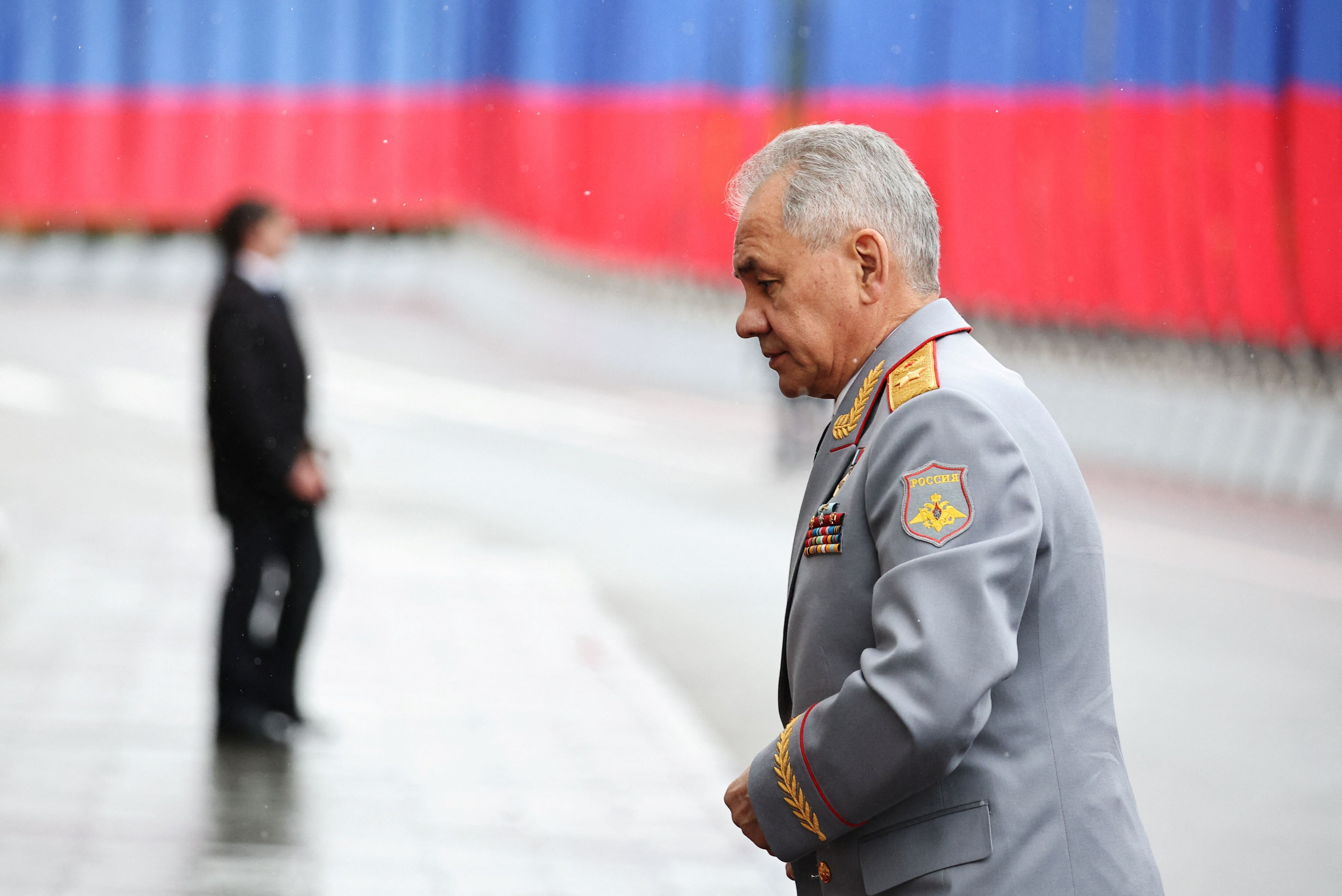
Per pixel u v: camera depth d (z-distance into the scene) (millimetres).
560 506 19938
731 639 13500
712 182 33406
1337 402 26938
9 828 7797
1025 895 3338
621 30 33875
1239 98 28891
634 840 8289
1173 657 13578
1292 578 17688
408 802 8734
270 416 9609
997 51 29906
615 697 11383
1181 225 29250
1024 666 3445
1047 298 30062
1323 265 28812
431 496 20047
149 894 7043
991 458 3326
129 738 9562
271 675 9914
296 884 7332
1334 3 28469
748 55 32656
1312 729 11391
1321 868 8578
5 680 10672
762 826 3463
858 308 3664
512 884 7516
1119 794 3500
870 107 30672
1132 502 23875
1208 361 28844
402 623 13461
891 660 3184
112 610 13055
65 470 20328
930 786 3389
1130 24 29266
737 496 21234
